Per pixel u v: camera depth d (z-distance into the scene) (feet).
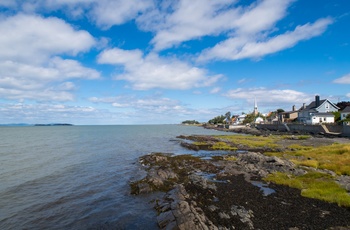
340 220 42.96
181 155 123.85
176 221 43.06
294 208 49.01
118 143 210.38
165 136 314.76
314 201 52.31
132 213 50.88
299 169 81.25
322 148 125.70
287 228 40.75
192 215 44.14
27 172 90.12
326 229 40.04
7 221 47.96
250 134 306.35
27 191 66.95
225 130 440.04
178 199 55.88
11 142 218.79
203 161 105.09
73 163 108.88
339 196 52.49
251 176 77.51
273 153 121.90
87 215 50.42
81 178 81.30
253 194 58.80
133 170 93.35
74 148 170.30
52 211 52.75
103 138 278.87
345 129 201.98
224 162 103.09
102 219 48.34
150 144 199.31
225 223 42.91
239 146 162.81
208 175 80.69
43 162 111.24
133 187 67.97
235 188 64.18
